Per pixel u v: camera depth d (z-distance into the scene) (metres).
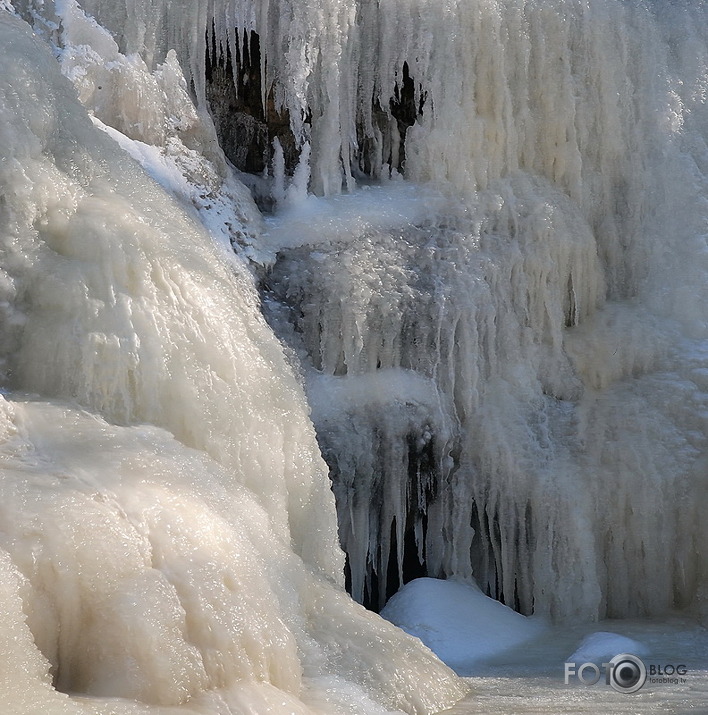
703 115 14.23
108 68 10.09
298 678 6.24
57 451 6.30
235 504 6.92
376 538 11.11
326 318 10.94
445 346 11.42
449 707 7.30
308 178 11.90
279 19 11.86
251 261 10.72
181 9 11.20
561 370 12.12
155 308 7.71
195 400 7.66
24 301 7.37
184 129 10.77
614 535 11.27
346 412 10.88
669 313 12.70
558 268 12.34
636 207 13.22
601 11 13.24
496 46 12.41
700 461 11.31
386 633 7.66
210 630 5.64
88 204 7.99
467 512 11.45
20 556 5.25
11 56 7.99
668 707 7.31
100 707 4.92
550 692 7.95
